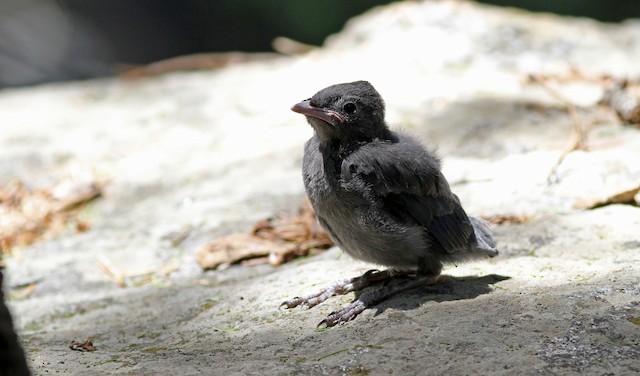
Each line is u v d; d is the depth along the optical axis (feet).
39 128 52.90
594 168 36.47
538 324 23.70
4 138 51.75
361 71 55.47
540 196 34.99
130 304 31.76
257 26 99.25
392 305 26.32
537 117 44.39
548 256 29.60
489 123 43.80
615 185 34.58
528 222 32.86
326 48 63.62
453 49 57.11
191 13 100.99
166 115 52.75
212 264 34.83
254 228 36.73
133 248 37.55
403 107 47.83
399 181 26.76
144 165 46.01
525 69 54.19
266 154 45.01
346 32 64.23
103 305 32.12
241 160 44.73
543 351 22.24
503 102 47.09
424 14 61.93
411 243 26.96
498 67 54.95
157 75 66.08
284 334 25.63
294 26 96.02
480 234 28.71
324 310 27.07
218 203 40.09
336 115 27.04
